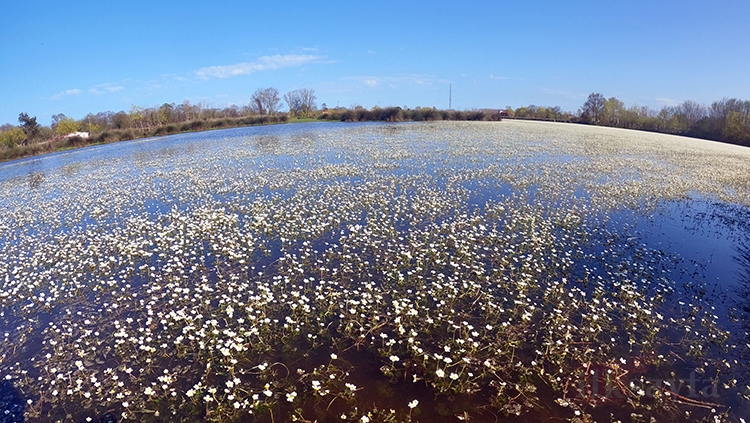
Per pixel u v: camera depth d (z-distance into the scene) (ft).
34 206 52.65
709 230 39.19
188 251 34.19
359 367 19.88
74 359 21.29
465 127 160.25
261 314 24.48
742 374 19.48
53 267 32.48
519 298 26.20
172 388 18.89
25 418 17.61
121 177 68.95
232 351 21.29
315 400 17.85
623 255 33.12
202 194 53.06
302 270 29.96
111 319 24.89
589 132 147.43
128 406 17.85
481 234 36.58
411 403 16.65
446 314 24.38
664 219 42.42
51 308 26.61
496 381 18.97
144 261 32.86
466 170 65.36
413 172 63.98
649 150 94.17
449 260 31.73
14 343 22.95
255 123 210.38
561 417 16.90
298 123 211.61
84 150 129.29
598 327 22.81
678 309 25.22
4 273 31.91
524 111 268.41
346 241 35.65
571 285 28.14
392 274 29.32
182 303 26.14
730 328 23.11
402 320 23.63
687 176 63.00
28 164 102.47
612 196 50.72
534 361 20.06
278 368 19.98
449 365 19.86
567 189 54.03
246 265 31.50
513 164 71.41
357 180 58.59
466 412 17.04
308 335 22.30
